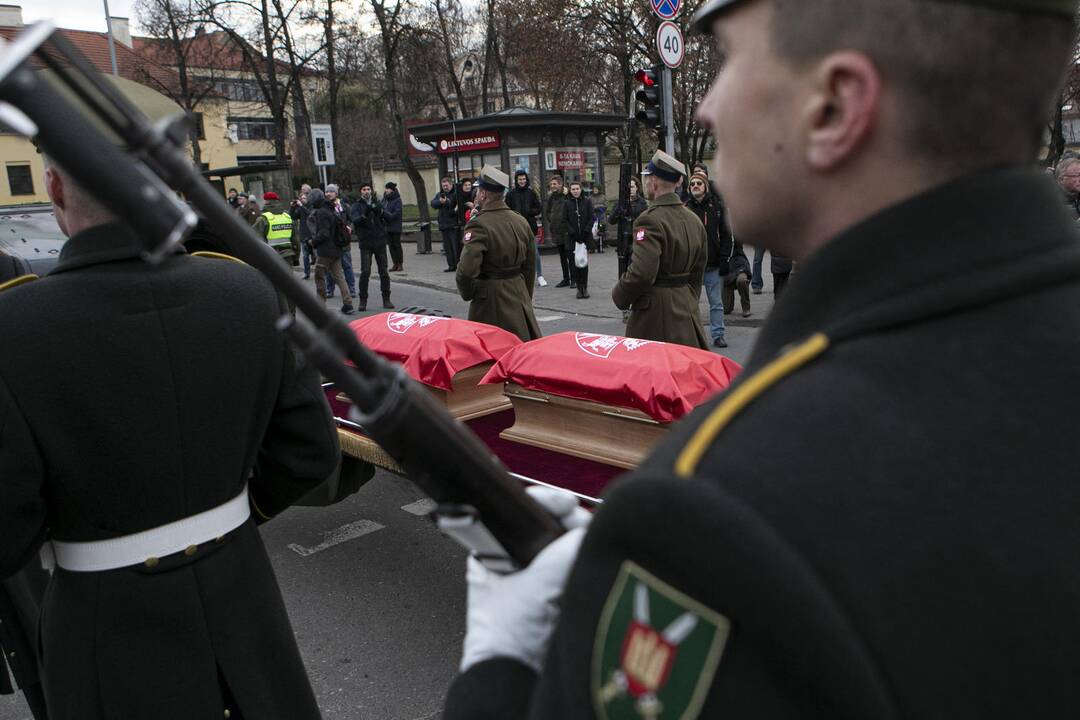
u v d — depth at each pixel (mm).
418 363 3201
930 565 480
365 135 34406
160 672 1515
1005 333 535
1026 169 569
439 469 713
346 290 11055
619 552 529
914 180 555
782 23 572
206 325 1521
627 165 9328
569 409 2723
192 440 1513
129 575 1497
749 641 471
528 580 748
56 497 1455
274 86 27062
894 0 521
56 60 584
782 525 484
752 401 555
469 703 720
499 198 5574
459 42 26406
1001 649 477
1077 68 11336
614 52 20859
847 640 456
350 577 3598
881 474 496
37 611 2162
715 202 7750
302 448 1712
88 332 1411
